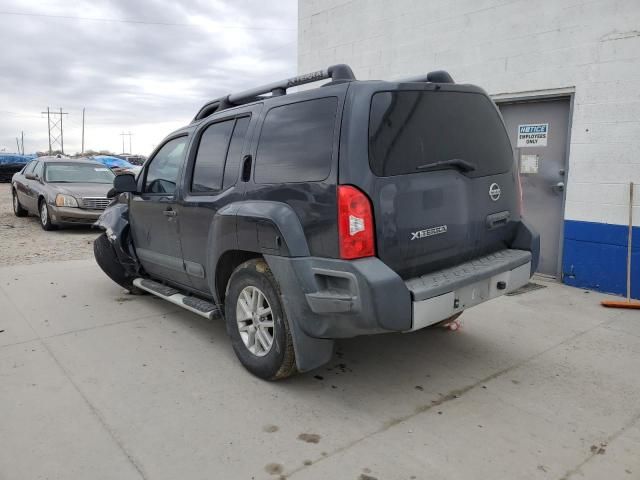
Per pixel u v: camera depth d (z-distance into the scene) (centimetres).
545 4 587
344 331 298
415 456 270
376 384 355
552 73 590
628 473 255
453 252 330
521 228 382
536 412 316
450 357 401
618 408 320
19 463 263
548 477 252
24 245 923
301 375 369
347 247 283
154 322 488
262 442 283
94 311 522
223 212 363
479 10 649
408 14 734
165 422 304
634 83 530
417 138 313
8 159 3306
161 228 470
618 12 533
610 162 556
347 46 834
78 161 1237
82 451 274
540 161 629
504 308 523
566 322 480
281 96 348
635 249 545
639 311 512
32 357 401
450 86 342
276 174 332
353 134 287
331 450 276
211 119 419
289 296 314
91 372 374
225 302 380
